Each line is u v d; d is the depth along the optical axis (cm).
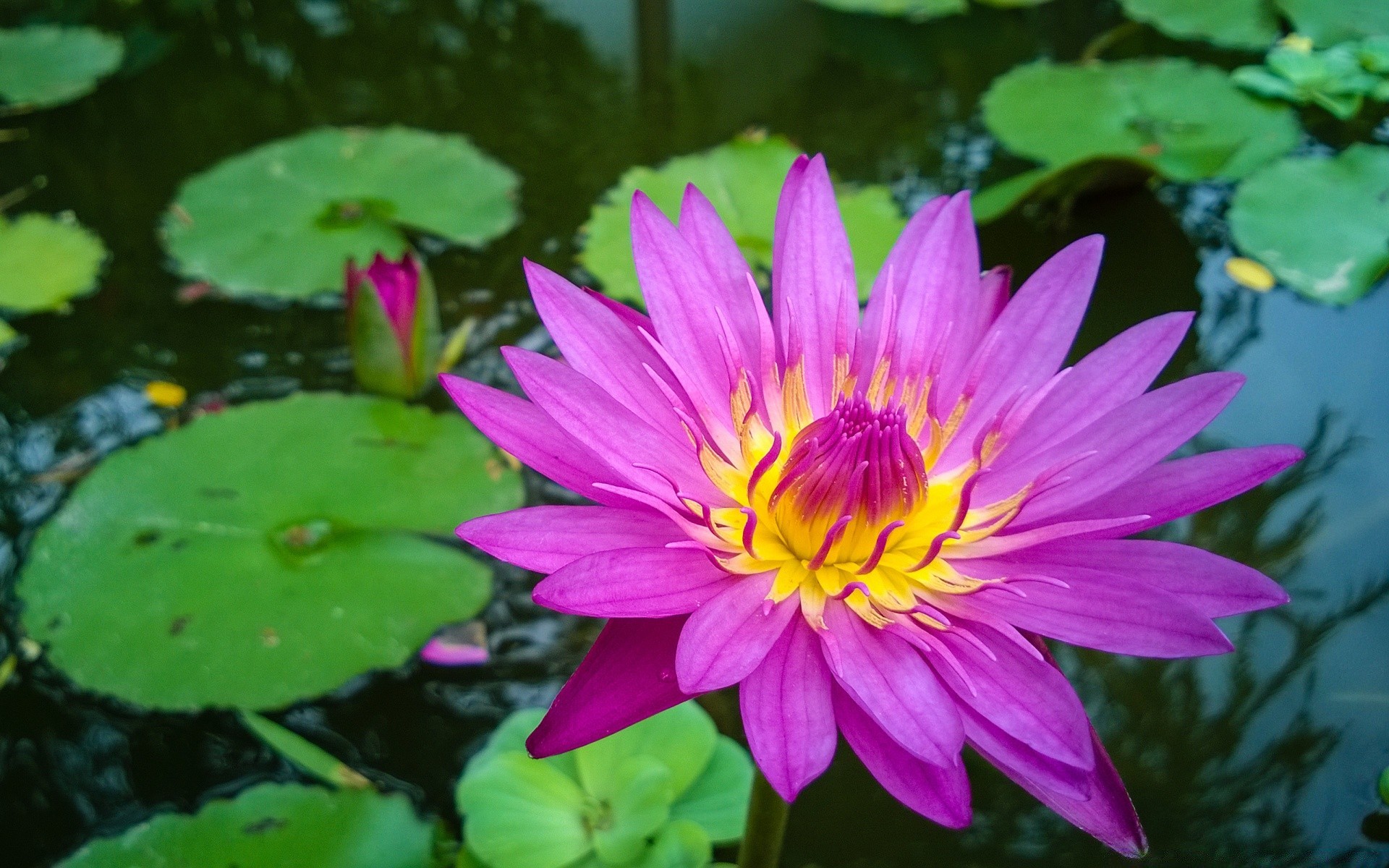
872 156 75
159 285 69
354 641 55
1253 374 64
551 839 50
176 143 77
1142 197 73
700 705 56
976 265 49
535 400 45
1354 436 62
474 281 68
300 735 54
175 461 60
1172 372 64
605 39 85
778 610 45
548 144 76
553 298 46
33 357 65
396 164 73
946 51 84
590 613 39
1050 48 84
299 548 57
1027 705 41
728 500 47
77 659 54
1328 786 53
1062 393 48
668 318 47
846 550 47
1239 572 42
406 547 58
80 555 57
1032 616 44
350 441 61
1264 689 55
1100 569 44
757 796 47
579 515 45
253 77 81
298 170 73
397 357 62
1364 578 58
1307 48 79
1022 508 46
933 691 41
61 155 76
